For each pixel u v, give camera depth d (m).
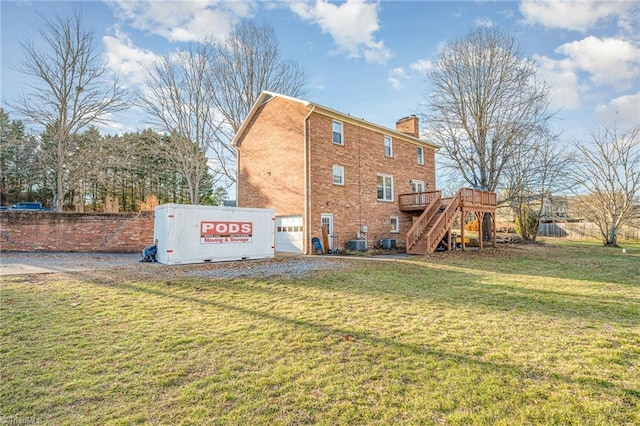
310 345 4.39
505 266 12.77
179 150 24.47
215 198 34.47
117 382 3.37
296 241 17.47
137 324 5.20
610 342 4.57
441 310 6.22
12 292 7.21
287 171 17.97
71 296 6.94
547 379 3.49
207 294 7.32
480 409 2.92
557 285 8.80
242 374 3.56
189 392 3.19
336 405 2.97
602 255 17.55
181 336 4.70
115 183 33.06
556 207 29.92
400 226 21.56
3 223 16.20
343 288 8.14
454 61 24.00
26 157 23.53
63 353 4.07
